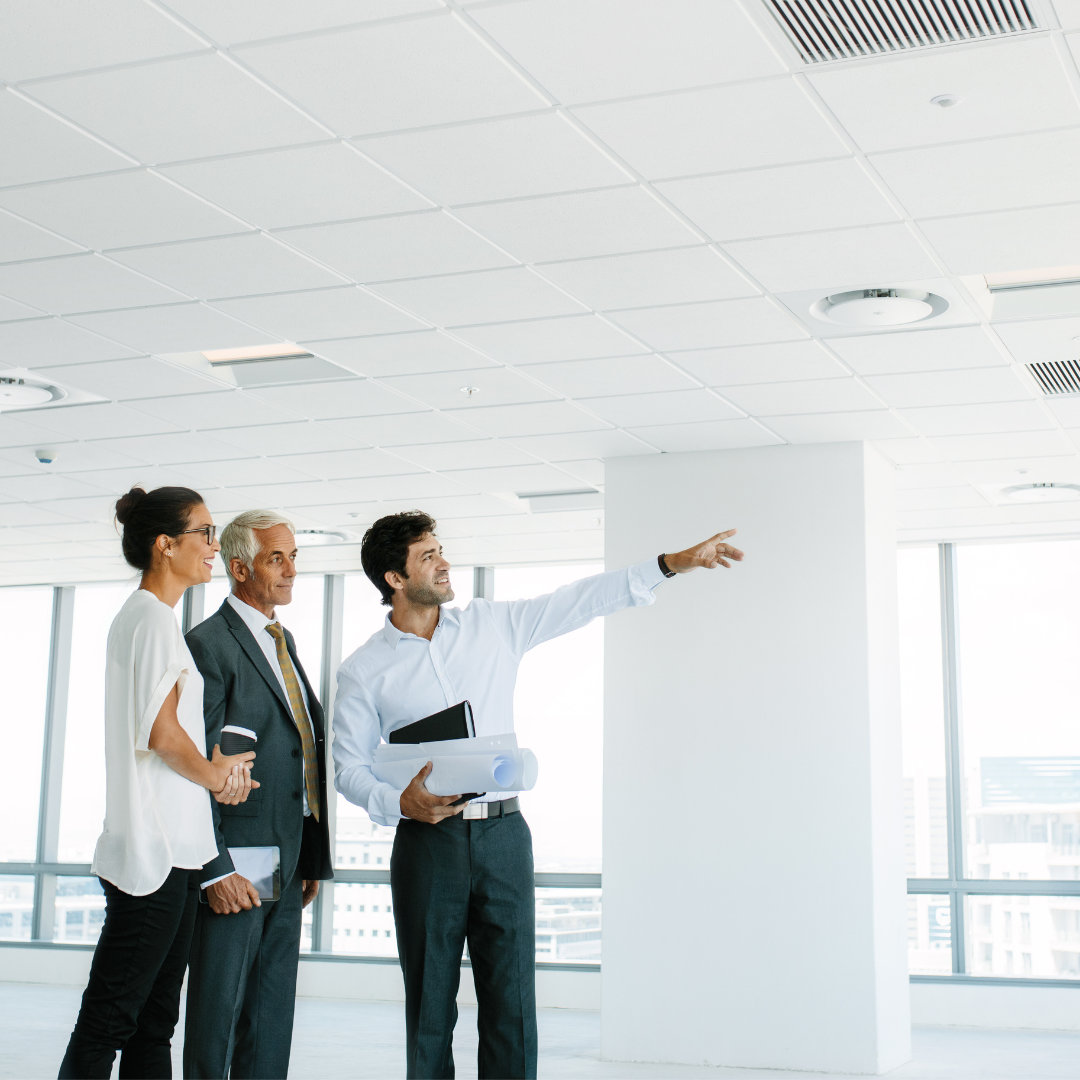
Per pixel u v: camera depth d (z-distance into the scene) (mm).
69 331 6000
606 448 7891
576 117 4047
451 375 6574
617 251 5074
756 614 7629
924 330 5875
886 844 7441
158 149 4281
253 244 5031
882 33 3572
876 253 5074
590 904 10656
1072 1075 7090
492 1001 3215
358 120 4078
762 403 6957
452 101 3955
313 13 3516
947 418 7172
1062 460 7973
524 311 5707
